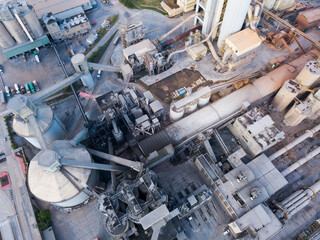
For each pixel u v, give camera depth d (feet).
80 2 405.80
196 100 289.74
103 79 348.79
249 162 262.26
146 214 201.77
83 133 262.67
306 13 390.83
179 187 267.18
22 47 357.41
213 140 297.33
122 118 285.64
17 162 284.00
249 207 229.04
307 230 243.81
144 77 348.38
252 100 303.27
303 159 273.33
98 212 255.09
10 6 321.52
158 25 408.67
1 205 258.37
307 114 275.18
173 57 367.04
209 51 376.07
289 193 264.93
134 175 248.93
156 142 268.41
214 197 260.42
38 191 221.25
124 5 438.81
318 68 267.59
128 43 356.18
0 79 349.82
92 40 382.42
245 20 347.56
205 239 239.30
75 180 222.69
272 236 223.30
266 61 363.15
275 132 264.31
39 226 243.81
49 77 350.64
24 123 248.11
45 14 359.66
